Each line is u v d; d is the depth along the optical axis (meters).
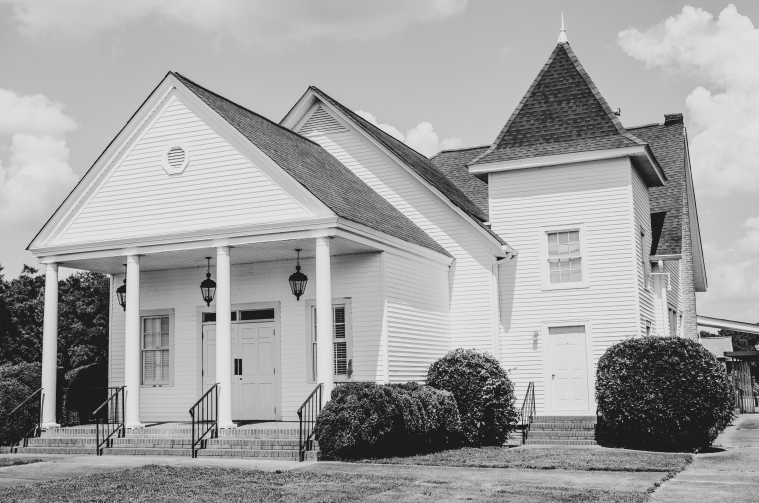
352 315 20.12
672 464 15.16
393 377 19.84
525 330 22.94
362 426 16.06
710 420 17.94
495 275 22.98
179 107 19.55
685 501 11.52
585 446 19.25
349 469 14.81
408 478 13.62
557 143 23.22
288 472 14.35
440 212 23.55
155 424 20.77
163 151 19.61
